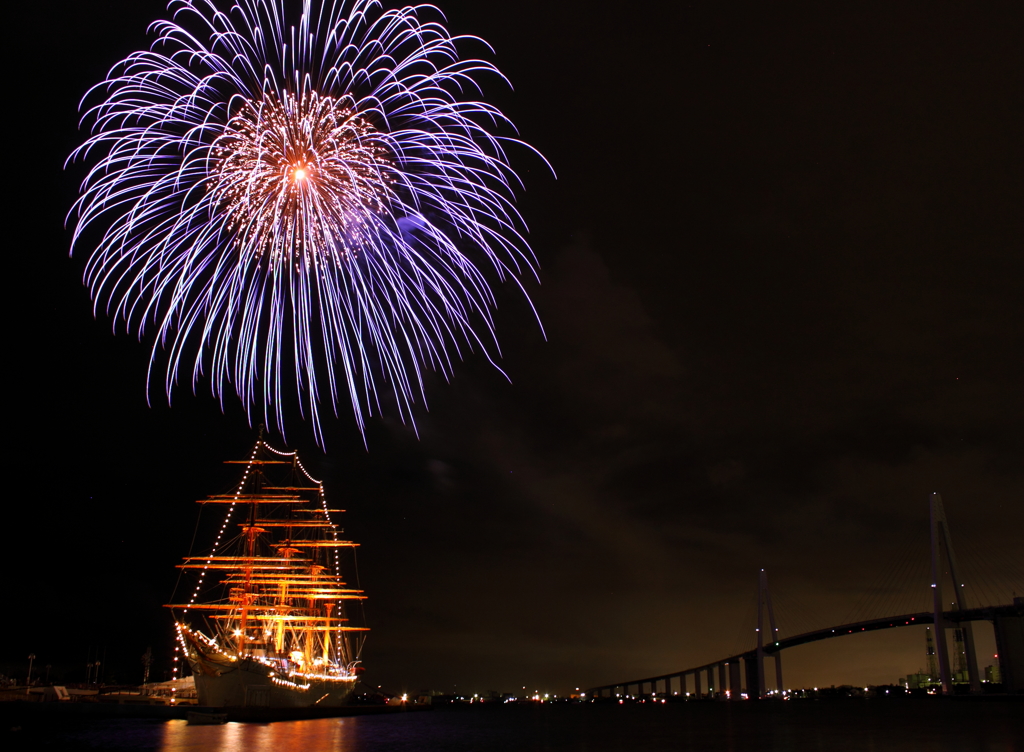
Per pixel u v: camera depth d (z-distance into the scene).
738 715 184.88
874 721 135.62
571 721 163.75
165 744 76.69
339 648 153.12
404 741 89.94
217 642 108.31
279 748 73.38
